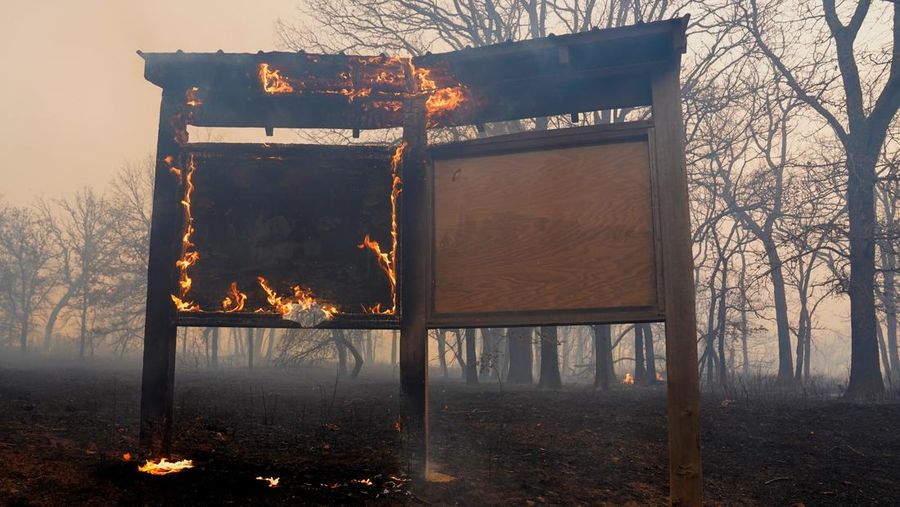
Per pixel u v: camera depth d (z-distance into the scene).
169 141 6.94
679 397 5.63
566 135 6.34
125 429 8.08
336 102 7.41
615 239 6.12
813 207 18.08
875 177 17.16
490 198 6.56
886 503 7.21
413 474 6.48
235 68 6.89
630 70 6.36
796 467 8.71
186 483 5.69
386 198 6.82
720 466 8.61
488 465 7.56
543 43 6.27
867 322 16.59
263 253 6.84
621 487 7.02
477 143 6.62
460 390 18.33
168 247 6.77
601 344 19.62
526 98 7.20
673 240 5.85
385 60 6.72
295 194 6.92
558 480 7.06
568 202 6.31
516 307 6.30
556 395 15.79
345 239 6.81
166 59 6.82
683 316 5.71
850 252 17.66
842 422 11.66
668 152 6.02
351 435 8.94
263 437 8.38
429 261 6.62
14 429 7.18
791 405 13.84
